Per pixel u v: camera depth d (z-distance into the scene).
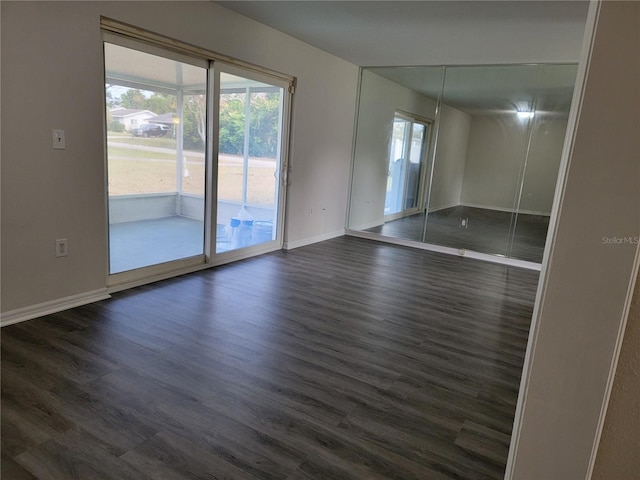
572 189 0.75
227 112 4.25
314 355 2.70
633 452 0.81
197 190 4.18
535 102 5.26
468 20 3.84
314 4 3.68
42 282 2.96
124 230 3.60
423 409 2.21
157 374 2.36
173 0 3.44
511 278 4.70
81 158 3.06
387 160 6.27
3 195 2.68
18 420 1.91
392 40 4.66
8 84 2.60
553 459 0.85
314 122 5.45
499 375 2.59
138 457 1.75
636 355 0.77
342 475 1.72
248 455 1.80
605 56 0.70
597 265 0.75
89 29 2.95
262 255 5.07
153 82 3.57
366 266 4.87
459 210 5.83
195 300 3.48
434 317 3.45
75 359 2.45
